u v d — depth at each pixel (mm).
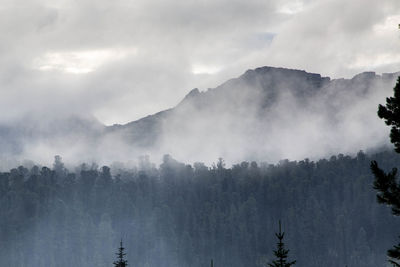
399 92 85562
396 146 85375
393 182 85625
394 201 85125
